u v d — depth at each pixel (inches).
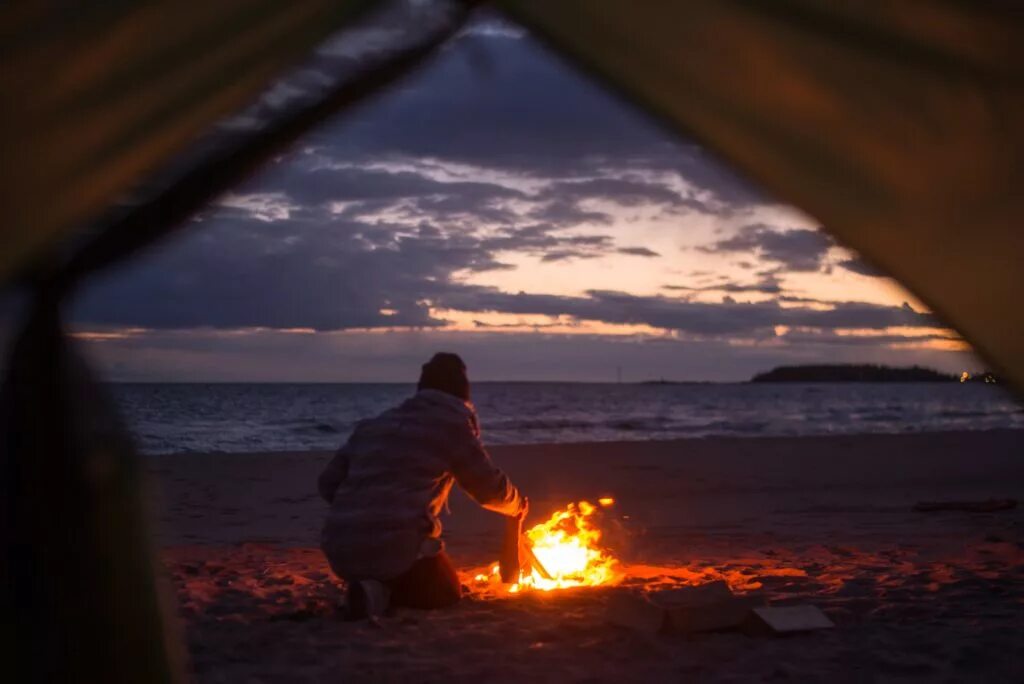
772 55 69.4
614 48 70.4
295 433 1089.4
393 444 180.7
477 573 234.7
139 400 2220.7
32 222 67.6
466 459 181.8
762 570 230.4
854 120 70.8
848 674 141.6
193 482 473.7
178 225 74.6
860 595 194.4
